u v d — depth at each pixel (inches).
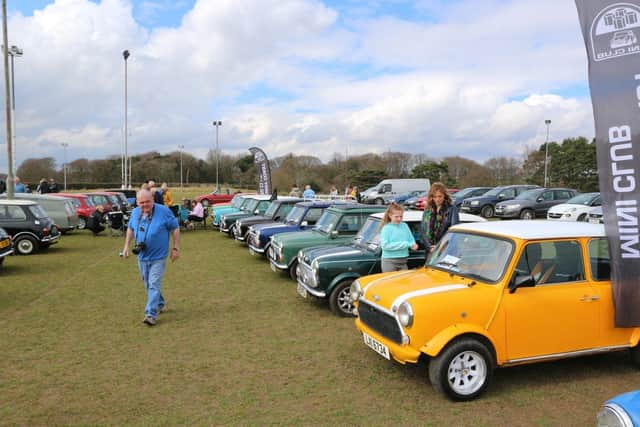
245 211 708.0
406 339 166.2
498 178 2463.1
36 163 2815.0
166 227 267.1
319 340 238.2
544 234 183.5
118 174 3287.4
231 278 394.3
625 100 192.5
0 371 199.5
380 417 159.3
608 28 197.5
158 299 268.1
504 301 172.4
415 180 1472.7
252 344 232.5
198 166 3577.8
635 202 186.1
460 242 204.1
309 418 158.9
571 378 190.2
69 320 272.7
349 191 1396.4
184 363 208.4
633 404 111.3
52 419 159.0
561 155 2057.1
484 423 155.1
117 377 193.5
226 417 159.8
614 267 185.5
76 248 579.8
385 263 258.4
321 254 283.4
